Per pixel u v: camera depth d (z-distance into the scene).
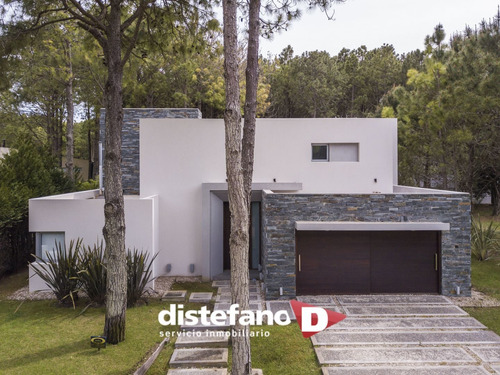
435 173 24.42
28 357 7.25
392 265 11.13
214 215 13.25
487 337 8.23
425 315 9.48
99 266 10.00
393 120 14.64
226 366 7.09
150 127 13.81
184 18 10.71
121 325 7.96
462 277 10.93
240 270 6.27
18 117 33.84
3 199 11.73
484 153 20.83
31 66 19.91
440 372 6.79
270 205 10.95
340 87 42.66
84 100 33.72
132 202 11.66
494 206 25.66
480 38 17.56
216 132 13.86
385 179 14.60
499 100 15.91
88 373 6.67
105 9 8.84
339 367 7.01
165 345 7.96
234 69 6.47
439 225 10.73
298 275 11.10
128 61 11.59
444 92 17.36
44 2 9.22
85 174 36.84
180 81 31.36
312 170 14.48
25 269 14.28
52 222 11.59
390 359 7.30
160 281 12.83
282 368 7.07
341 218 11.00
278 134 14.45
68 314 9.59
